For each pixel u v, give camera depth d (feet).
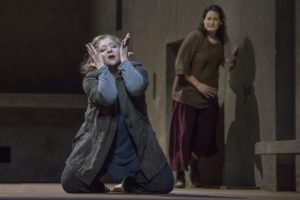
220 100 62.23
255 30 55.88
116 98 38.17
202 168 61.98
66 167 39.65
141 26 79.41
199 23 62.85
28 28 100.89
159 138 73.97
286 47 53.42
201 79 56.85
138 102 38.96
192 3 67.41
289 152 49.67
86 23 100.78
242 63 57.57
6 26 100.58
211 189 54.44
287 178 52.03
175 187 57.26
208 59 56.70
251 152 56.24
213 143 57.77
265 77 54.44
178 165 56.80
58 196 36.81
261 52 55.01
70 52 101.14
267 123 54.13
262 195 44.09
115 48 39.42
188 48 56.70
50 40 101.04
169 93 72.84
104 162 39.04
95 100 38.27
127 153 39.04
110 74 38.37
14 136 97.30
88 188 39.81
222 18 56.85
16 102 95.30
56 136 97.76
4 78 100.68
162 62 73.61
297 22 53.06
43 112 96.73
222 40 57.26
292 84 53.31
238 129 58.39
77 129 97.76
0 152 97.60
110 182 74.23
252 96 56.08
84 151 39.22
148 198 35.37
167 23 72.59
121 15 86.69
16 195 39.58
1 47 100.58
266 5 54.39
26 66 101.14
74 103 96.12
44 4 100.89
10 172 97.40
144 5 78.64
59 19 100.89
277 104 53.21
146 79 39.14
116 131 38.83
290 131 53.31
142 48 79.00
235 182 58.75
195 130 57.31
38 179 97.76
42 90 101.04
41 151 97.71
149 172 38.70
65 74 101.14
